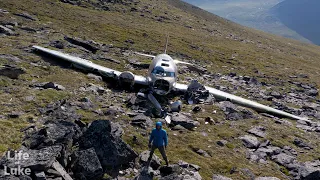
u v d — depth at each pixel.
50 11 63.69
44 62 26.53
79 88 20.98
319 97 39.28
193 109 21.39
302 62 85.44
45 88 19.55
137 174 11.48
